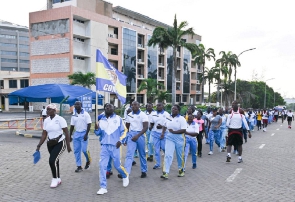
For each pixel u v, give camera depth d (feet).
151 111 29.99
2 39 305.94
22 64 318.65
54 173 20.53
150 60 181.47
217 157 33.22
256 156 33.83
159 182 22.04
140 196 18.67
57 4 140.46
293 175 24.58
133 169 26.48
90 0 140.67
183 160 23.57
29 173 24.41
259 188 20.65
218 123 35.24
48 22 131.03
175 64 105.19
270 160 31.32
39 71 134.31
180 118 22.63
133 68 165.17
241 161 30.04
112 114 20.03
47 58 131.95
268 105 268.00
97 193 18.92
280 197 18.67
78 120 24.72
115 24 150.61
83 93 52.01
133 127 22.75
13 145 40.14
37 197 18.40
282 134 62.28
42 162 28.73
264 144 44.80
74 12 127.13
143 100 176.45
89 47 135.13
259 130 73.36
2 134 54.95
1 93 149.28
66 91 49.42
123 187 20.62
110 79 39.04
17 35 314.55
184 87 217.77
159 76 197.88
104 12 148.56
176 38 103.40
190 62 224.12
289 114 81.61
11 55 311.68
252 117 69.05
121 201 17.71
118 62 153.69
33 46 135.23
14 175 23.75
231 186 21.11
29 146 39.22
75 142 24.94
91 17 135.23
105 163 19.53
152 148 30.09
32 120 75.51
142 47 177.17
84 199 18.04
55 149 20.42
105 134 19.79
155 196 18.71
